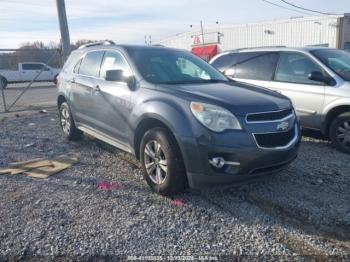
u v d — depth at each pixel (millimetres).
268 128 4102
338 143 6273
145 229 3697
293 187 4703
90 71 6160
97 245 3414
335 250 3305
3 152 6551
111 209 4141
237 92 4508
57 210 4129
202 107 4035
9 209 4184
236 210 4090
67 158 6047
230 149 3906
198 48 40969
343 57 7016
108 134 5590
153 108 4406
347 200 4305
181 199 4379
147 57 5312
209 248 3363
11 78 26891
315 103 6492
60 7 12727
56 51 13000
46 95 18797
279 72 7141
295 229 3672
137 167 5578
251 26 36219
